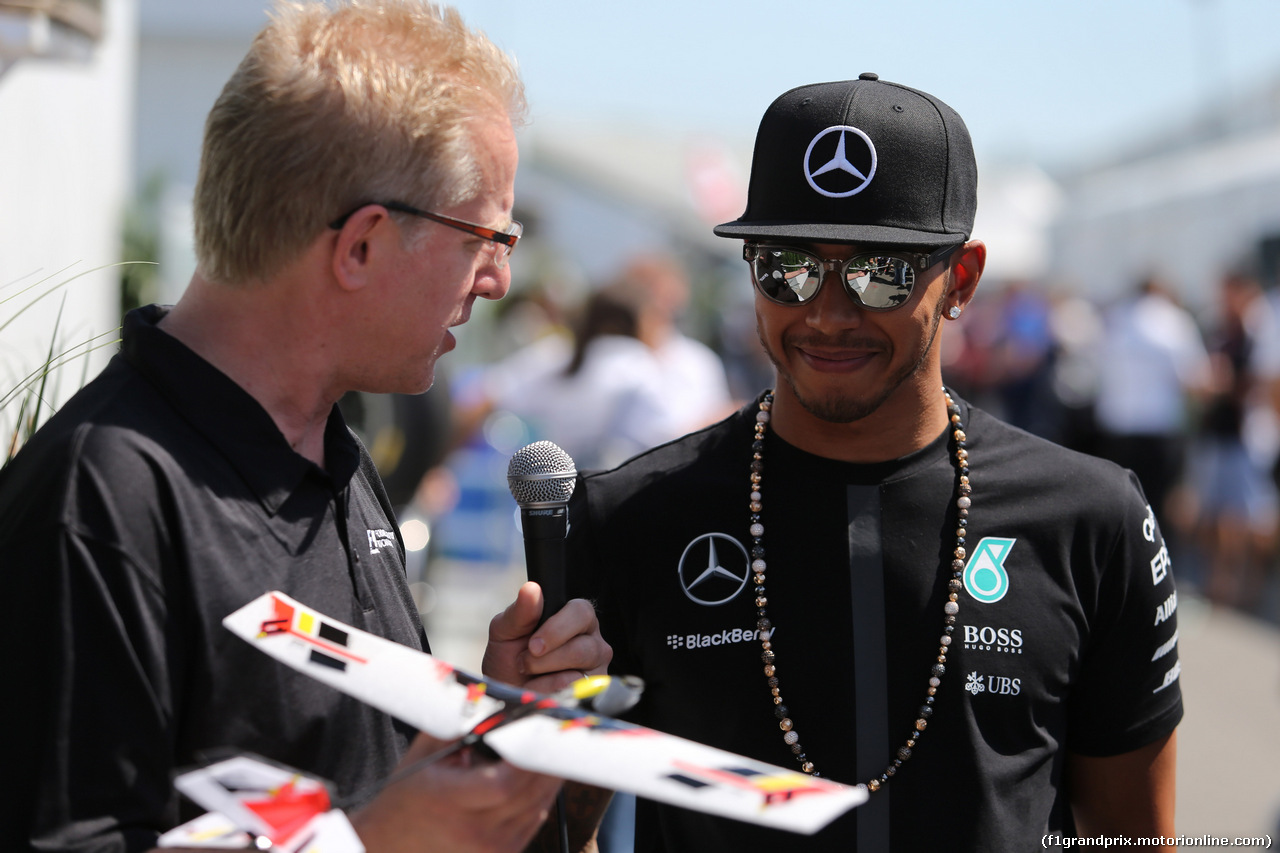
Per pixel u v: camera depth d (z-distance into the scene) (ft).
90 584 3.93
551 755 3.56
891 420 5.74
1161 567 5.89
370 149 4.44
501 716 3.76
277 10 4.61
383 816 3.90
